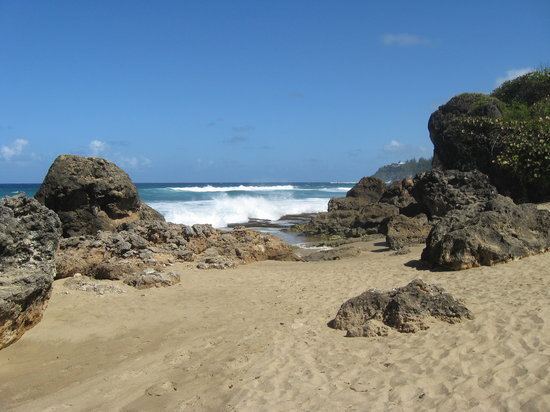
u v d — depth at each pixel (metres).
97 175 17.31
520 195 23.95
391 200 29.44
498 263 12.20
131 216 18.33
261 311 9.71
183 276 13.30
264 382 6.32
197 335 8.52
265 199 47.75
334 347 7.36
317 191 66.06
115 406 6.10
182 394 6.28
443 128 28.34
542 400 5.08
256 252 16.91
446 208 20.86
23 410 6.13
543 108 26.00
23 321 7.93
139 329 9.09
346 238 25.70
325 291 11.11
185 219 34.62
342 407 5.53
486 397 5.36
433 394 5.59
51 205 17.06
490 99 27.83
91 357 7.87
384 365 6.51
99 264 13.09
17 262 7.90
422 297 8.01
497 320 7.53
